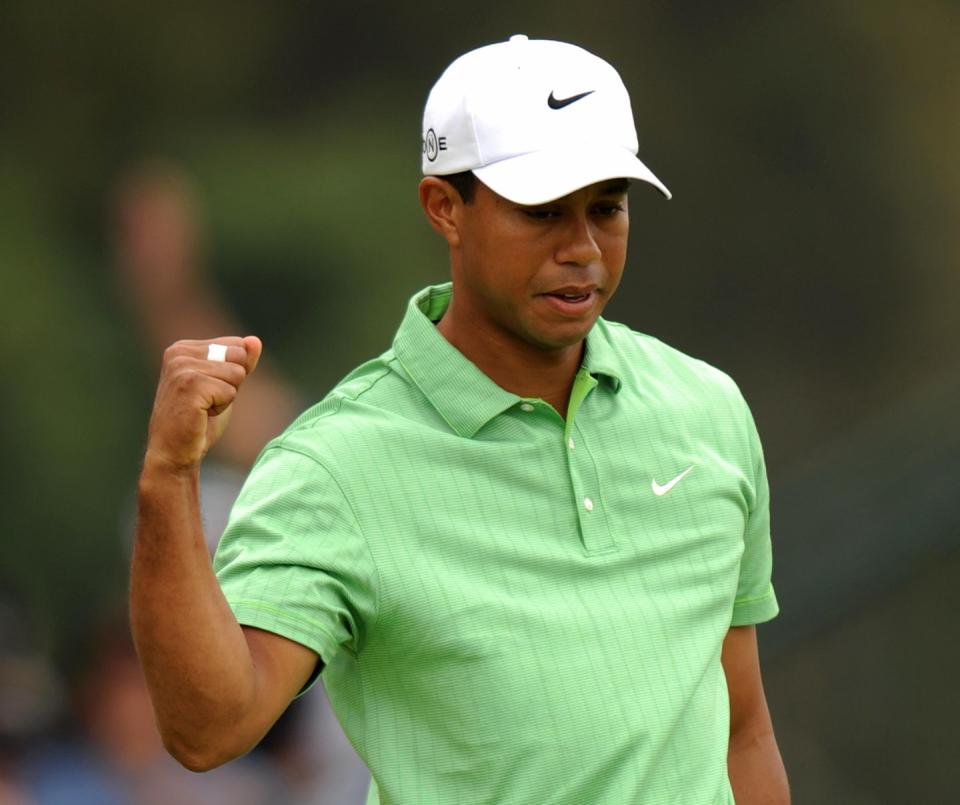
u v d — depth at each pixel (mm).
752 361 47406
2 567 41531
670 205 48062
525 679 9102
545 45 9711
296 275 46531
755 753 10977
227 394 8359
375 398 9539
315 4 49500
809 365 47625
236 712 8539
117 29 48750
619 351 10141
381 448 9258
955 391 33688
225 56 49375
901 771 36438
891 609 36188
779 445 45812
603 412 9805
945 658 36281
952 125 48156
